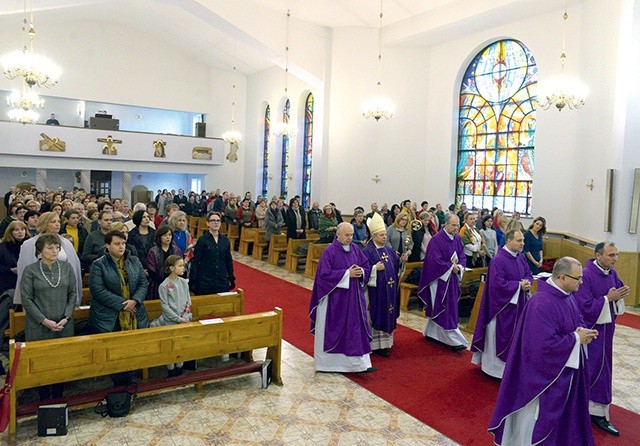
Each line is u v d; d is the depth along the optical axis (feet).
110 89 72.95
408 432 13.99
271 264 40.86
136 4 62.95
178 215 21.31
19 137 64.08
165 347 14.90
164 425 14.03
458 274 21.56
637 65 29.25
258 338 16.58
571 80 31.86
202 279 19.42
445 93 49.08
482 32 45.06
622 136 29.89
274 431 13.85
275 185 72.54
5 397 12.53
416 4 44.96
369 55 51.49
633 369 19.24
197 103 78.64
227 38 65.10
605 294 14.32
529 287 17.65
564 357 11.05
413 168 51.47
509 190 44.32
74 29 70.03
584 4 36.29
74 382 16.72
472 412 15.28
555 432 11.05
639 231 30.19
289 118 69.41
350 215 52.29
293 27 50.49
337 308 18.16
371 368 18.25
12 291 17.54
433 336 22.03
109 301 14.93
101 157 69.62
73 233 22.97
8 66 34.12
